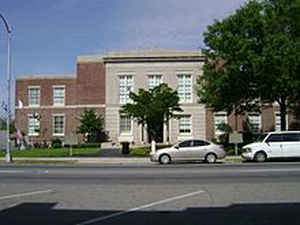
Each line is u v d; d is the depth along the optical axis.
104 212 10.66
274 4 37.59
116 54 58.44
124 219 9.85
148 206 11.38
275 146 29.23
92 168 23.97
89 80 60.06
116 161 31.64
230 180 16.81
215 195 13.05
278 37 35.25
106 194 13.44
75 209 11.07
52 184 16.11
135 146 51.59
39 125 61.28
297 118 48.19
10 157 31.83
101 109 59.19
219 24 37.38
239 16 36.72
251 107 41.34
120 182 16.56
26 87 62.19
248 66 35.62
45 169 23.34
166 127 56.66
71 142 38.09
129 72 58.06
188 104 57.03
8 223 9.53
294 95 37.66
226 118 56.66
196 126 56.84
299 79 35.28
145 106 41.00
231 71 36.28
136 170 21.98
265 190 14.01
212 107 41.53
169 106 42.09
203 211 10.69
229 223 9.37
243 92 38.31
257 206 11.27
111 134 57.44
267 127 56.69
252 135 50.12
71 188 14.92
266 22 36.28
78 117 60.09
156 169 22.56
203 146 29.12
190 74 57.28
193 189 14.32
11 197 13.03
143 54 57.97
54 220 9.79
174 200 12.25
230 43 35.72
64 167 25.14
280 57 34.38
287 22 36.75
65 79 61.47
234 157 33.22
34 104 61.91
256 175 18.58
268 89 36.62
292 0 36.62
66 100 61.09
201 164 27.34
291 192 13.55
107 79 58.38
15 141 52.88
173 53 57.59
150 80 57.88
